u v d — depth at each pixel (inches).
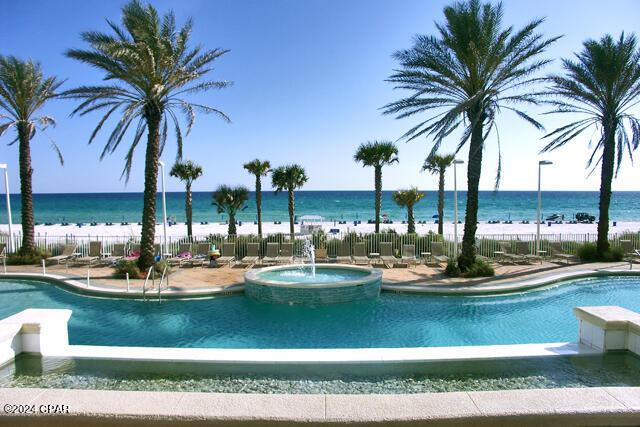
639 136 585.3
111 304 409.7
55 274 538.6
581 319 221.3
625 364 196.5
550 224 1418.6
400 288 454.0
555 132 653.9
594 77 606.5
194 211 2684.5
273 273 505.7
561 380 181.2
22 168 653.3
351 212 2603.3
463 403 116.7
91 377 187.3
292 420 108.9
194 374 193.5
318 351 208.7
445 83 526.9
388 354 202.2
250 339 305.7
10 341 196.9
